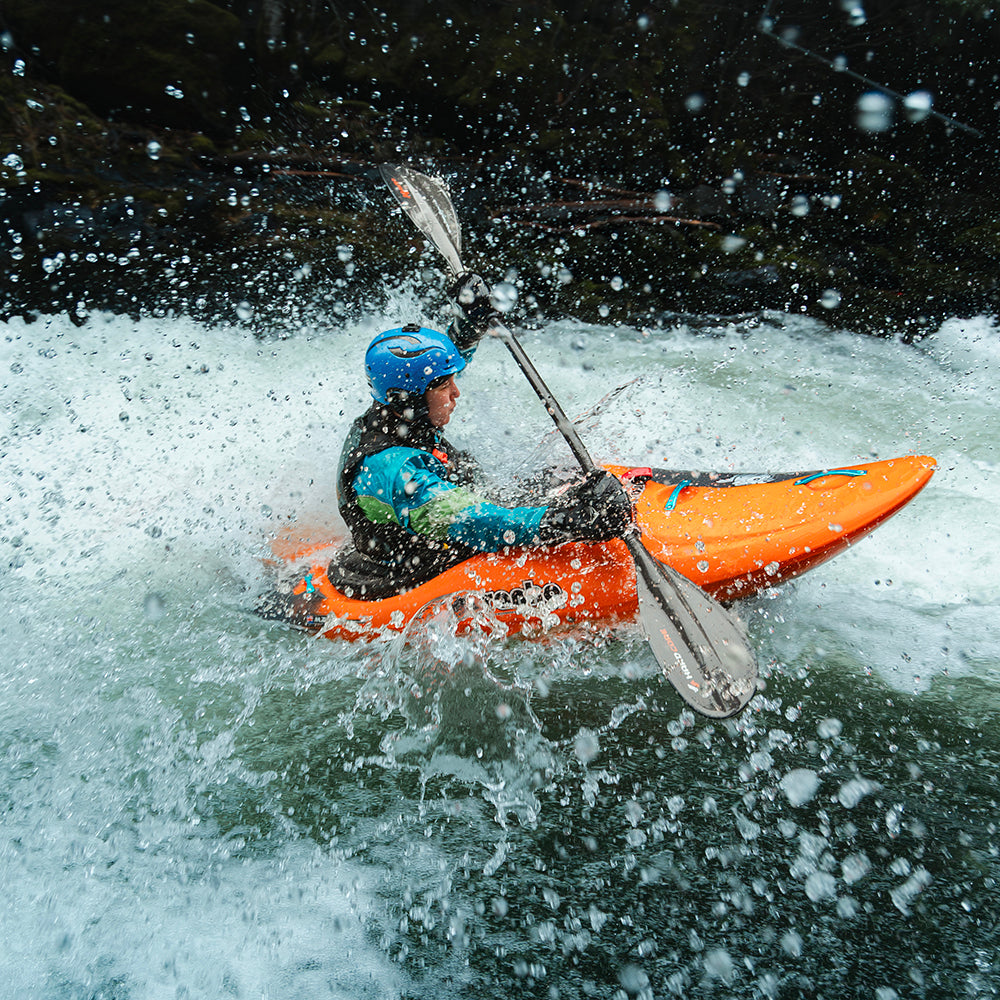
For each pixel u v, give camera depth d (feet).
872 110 25.64
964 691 8.21
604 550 8.63
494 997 5.74
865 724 7.85
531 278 21.31
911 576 9.88
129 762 7.67
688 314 20.94
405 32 23.81
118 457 12.37
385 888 6.53
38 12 21.20
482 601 8.52
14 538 10.58
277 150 22.58
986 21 25.03
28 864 6.68
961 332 19.31
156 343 16.83
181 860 6.78
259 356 16.53
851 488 9.06
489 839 6.90
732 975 5.76
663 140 24.03
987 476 11.87
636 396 15.12
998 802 6.93
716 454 12.73
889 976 5.67
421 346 8.00
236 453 12.44
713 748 7.65
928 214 23.54
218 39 22.27
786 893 6.28
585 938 6.07
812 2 26.66
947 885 6.25
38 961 6.00
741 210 23.25
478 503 8.04
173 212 20.59
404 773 7.57
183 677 8.65
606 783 7.35
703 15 25.39
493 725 8.02
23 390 14.66
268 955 6.05
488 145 24.30
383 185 22.76
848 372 16.70
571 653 8.79
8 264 19.19
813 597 9.58
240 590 9.86
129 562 10.25
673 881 6.43
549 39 24.49
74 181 20.34
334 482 11.67
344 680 8.63
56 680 8.56
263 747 7.87
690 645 7.79
